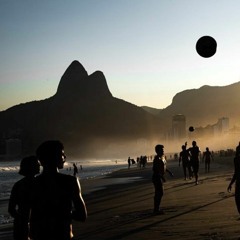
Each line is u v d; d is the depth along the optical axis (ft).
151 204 50.16
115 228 33.63
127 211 44.83
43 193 13.57
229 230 28.53
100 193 81.35
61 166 14.37
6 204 78.48
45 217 13.41
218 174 108.27
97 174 224.53
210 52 18.15
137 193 70.44
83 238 29.81
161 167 39.91
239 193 27.22
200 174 115.75
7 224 47.83
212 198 50.57
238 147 29.91
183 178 100.89
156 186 39.88
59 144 14.35
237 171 29.48
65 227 13.47
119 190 84.48
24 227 15.42
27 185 16.66
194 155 74.28
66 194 13.58
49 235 13.32
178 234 28.37
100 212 46.44
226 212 37.58
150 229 31.55
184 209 42.01
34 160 17.57
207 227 30.35
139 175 163.22
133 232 30.81
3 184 191.62
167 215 38.73
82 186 111.75
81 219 13.80
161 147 40.42
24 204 15.62
